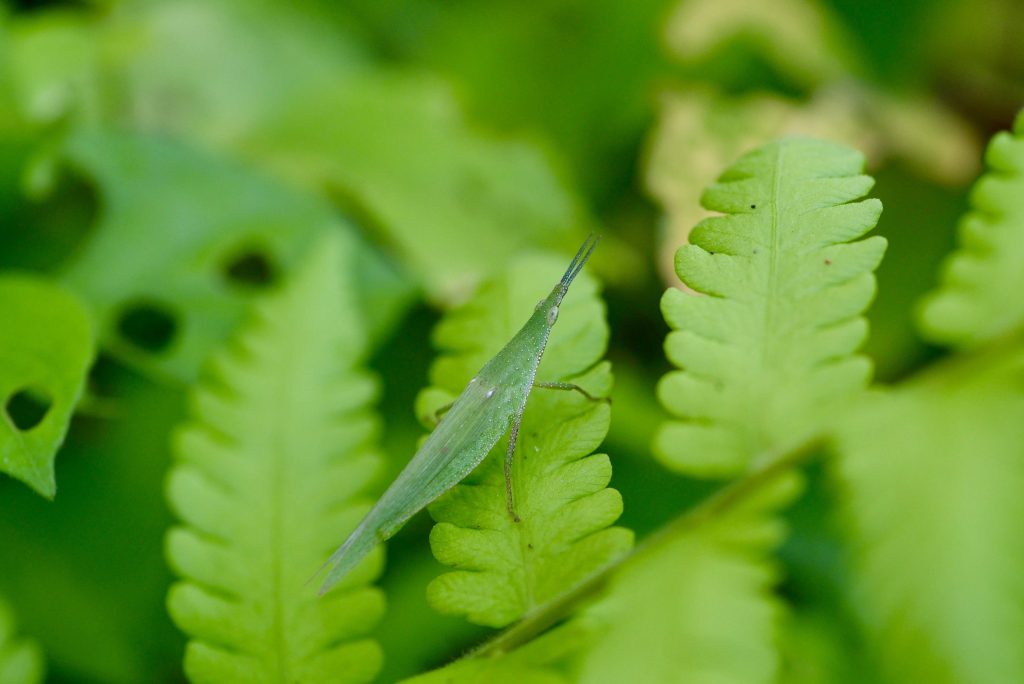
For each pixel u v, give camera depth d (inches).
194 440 11.8
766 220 11.6
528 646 11.1
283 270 13.6
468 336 11.8
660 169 14.3
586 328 11.7
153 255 13.3
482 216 14.3
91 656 12.6
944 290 12.1
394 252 14.1
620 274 14.2
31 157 13.5
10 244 13.6
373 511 11.4
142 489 13.0
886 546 11.7
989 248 12.0
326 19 16.0
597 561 11.2
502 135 15.6
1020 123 11.9
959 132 15.1
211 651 11.3
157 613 12.7
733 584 11.3
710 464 11.7
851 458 11.7
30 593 12.6
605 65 15.7
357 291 13.5
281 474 11.7
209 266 13.4
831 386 11.6
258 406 11.9
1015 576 11.6
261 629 11.4
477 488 11.3
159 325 13.5
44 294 11.7
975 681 11.5
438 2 16.9
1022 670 11.5
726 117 14.4
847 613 12.6
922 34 15.5
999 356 12.0
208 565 11.5
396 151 14.4
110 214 13.4
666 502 13.2
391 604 12.8
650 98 15.4
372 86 14.7
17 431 11.2
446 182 14.4
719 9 15.4
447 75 16.2
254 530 11.6
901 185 14.6
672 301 11.6
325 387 12.0
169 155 13.7
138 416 13.2
